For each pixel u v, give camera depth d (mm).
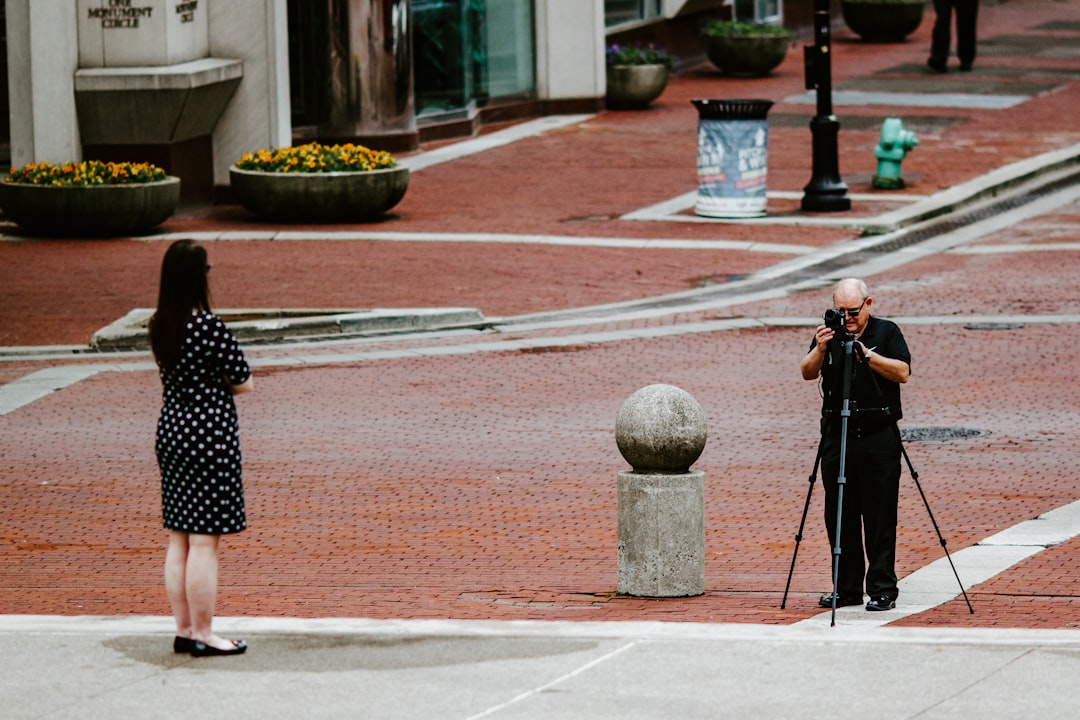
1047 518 23531
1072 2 119250
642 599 19719
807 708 14422
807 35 105812
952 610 18641
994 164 61250
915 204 54500
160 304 16391
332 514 24938
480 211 55312
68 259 48094
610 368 35781
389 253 48906
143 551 22844
